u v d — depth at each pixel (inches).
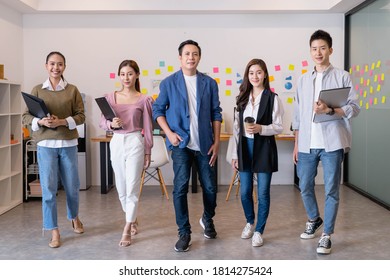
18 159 201.3
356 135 234.1
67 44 247.0
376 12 203.3
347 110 125.0
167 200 209.6
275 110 134.5
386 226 161.0
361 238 145.8
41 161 137.0
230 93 249.9
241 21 247.9
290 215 178.1
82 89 248.7
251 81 135.9
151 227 160.4
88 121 249.6
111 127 135.0
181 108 130.6
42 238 146.9
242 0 235.9
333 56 249.4
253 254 129.3
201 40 248.2
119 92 141.3
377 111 203.5
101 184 225.8
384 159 196.2
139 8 234.8
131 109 136.6
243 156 136.3
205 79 134.3
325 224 131.0
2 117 191.8
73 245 138.9
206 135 132.3
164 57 248.8
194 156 134.3
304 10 239.0
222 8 235.9
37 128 134.6
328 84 130.6
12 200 200.4
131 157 136.3
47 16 245.4
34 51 246.2
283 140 249.8
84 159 235.5
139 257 127.1
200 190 234.2
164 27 247.9
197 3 235.3
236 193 224.4
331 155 128.5
